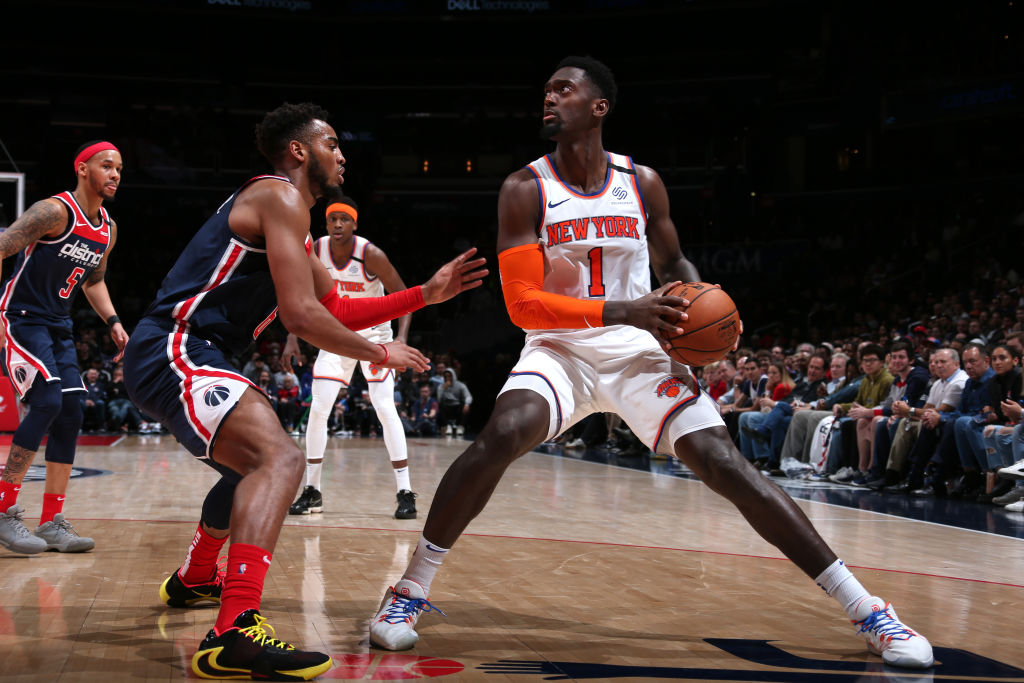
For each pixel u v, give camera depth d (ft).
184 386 7.86
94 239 13.12
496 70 79.87
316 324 7.81
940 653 8.20
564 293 9.42
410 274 72.23
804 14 71.36
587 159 9.31
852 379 27.58
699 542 14.61
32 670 7.27
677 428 8.79
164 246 71.00
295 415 44.50
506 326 66.54
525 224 9.14
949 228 57.06
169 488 20.97
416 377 47.96
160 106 75.51
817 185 70.38
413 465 28.81
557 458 33.81
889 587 11.34
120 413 44.73
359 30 78.74
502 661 7.80
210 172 71.82
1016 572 12.55
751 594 10.69
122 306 64.95
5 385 35.01
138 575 11.17
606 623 9.23
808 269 62.59
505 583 11.20
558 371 8.95
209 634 7.29
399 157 77.36
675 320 8.18
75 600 9.82
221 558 11.83
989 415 21.25
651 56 77.36
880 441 24.25
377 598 10.15
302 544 13.82
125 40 75.66
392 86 78.59
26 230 12.22
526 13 75.00
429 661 7.77
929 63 63.67
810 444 26.99
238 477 8.42
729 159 69.82
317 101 78.02
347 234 17.33
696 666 7.70
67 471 12.86
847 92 67.00
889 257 60.29
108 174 13.00
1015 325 32.55
